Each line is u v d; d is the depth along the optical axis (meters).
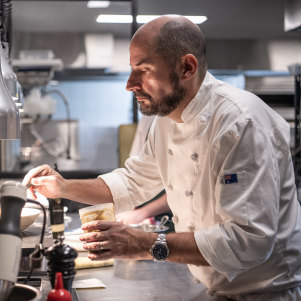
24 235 1.66
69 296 0.94
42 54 5.02
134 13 3.80
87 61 5.74
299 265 1.38
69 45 5.71
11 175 3.79
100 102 6.43
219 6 4.11
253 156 1.24
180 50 1.31
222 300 1.34
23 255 1.46
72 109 6.38
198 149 1.39
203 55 1.38
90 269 1.57
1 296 0.89
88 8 4.91
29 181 1.66
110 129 6.26
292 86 4.84
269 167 1.24
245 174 1.23
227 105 1.32
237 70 4.75
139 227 1.94
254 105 1.32
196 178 1.42
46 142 5.72
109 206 1.29
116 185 1.69
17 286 1.02
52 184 1.62
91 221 1.26
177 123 1.46
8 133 1.29
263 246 1.21
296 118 3.73
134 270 1.56
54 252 1.05
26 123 5.52
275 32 4.61
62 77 6.05
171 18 1.33
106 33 5.71
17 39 5.59
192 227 1.47
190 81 1.35
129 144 3.30
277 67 4.75
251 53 4.73
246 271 1.34
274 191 1.24
